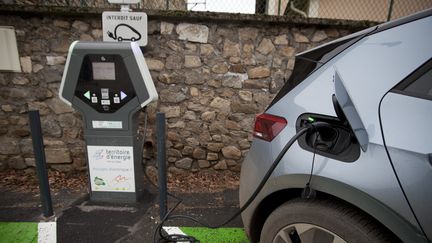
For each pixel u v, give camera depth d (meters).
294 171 1.28
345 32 2.82
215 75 2.88
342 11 4.74
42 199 2.15
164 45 2.79
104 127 2.20
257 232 1.62
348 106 1.16
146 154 3.04
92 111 2.15
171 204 2.50
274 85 2.90
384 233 1.10
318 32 2.82
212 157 3.08
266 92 2.92
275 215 1.40
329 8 4.75
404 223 1.00
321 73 1.37
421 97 1.08
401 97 1.10
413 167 1.00
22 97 2.82
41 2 3.24
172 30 2.75
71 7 2.57
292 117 1.38
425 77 1.10
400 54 1.16
